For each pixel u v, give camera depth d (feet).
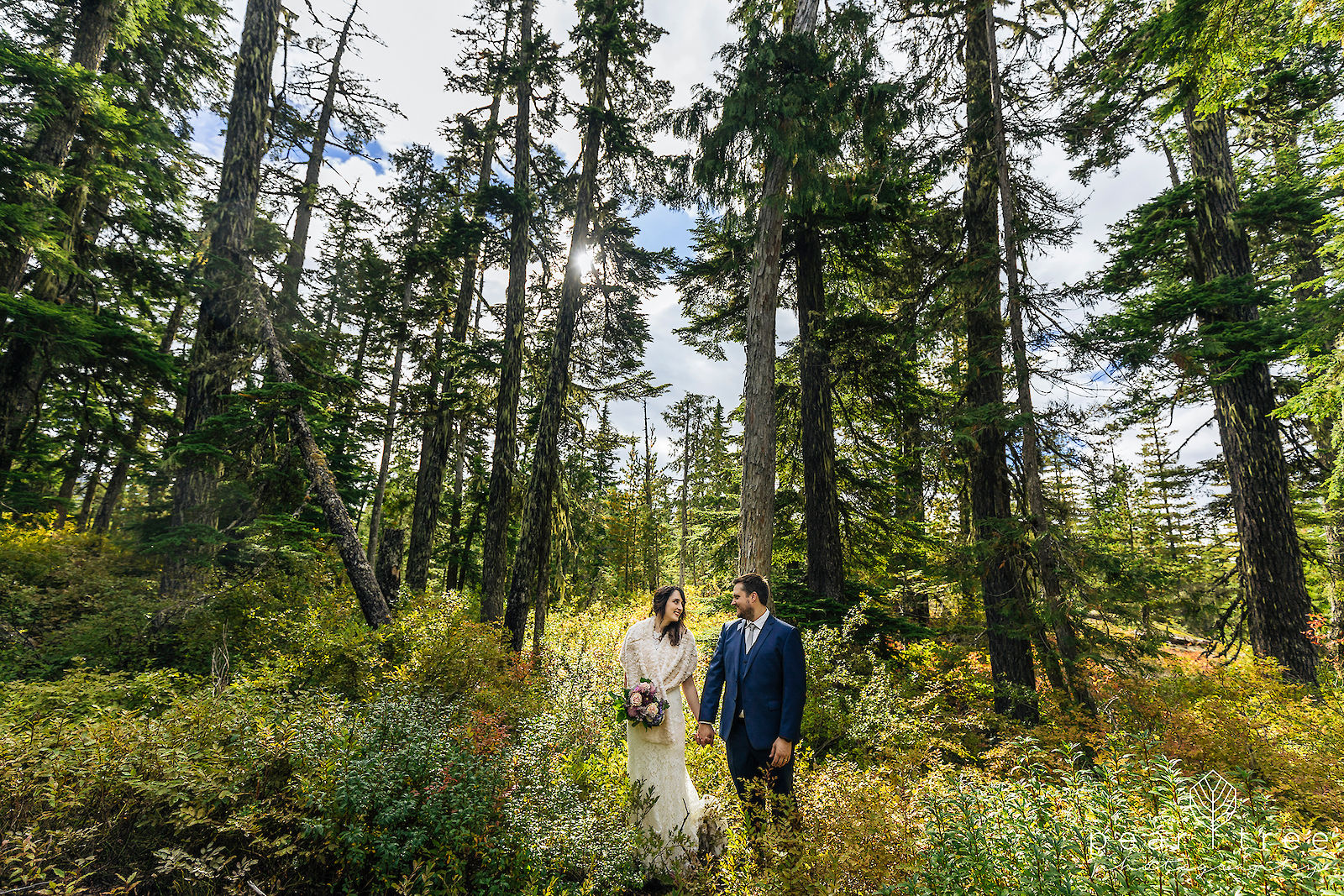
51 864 9.52
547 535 41.75
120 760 10.48
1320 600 43.83
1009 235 26.66
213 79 48.14
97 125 38.01
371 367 56.18
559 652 34.45
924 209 35.96
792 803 11.13
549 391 41.86
